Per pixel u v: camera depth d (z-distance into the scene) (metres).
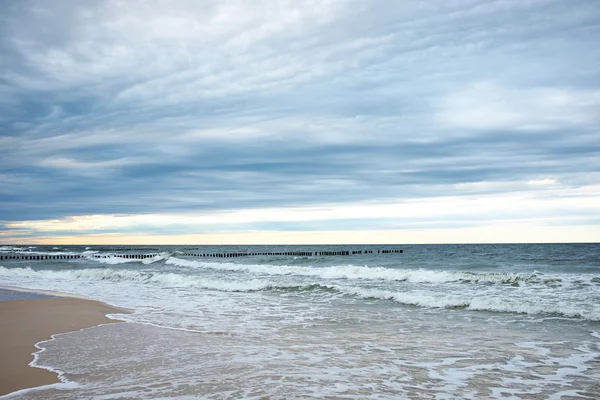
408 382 6.50
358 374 6.88
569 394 6.05
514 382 6.55
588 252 49.44
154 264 42.41
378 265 35.56
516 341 9.30
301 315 12.77
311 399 5.71
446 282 20.33
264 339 9.58
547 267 29.59
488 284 19.03
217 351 8.44
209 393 5.92
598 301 13.77
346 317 12.38
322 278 23.91
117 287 21.41
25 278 28.09
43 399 5.72
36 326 11.12
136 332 10.33
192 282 22.16
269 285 19.34
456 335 9.95
